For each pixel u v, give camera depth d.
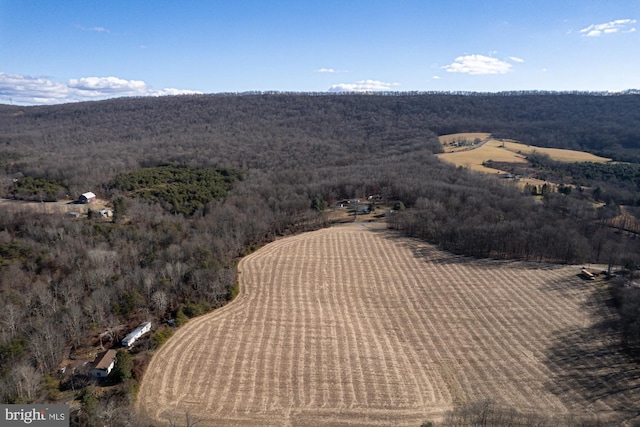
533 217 131.25
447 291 98.50
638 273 102.25
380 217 152.00
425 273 108.06
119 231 115.69
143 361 68.12
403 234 136.38
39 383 60.69
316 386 65.00
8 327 71.44
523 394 64.56
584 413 60.53
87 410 54.53
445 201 150.25
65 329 72.31
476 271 109.12
